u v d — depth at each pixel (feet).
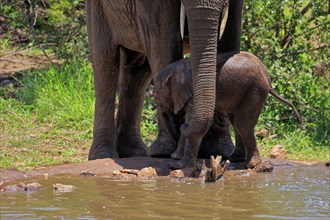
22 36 75.92
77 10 71.26
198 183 32.99
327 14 59.57
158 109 37.45
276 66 55.42
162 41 37.01
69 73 62.80
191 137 33.55
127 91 43.75
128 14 39.42
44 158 43.57
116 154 42.14
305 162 42.34
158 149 38.50
